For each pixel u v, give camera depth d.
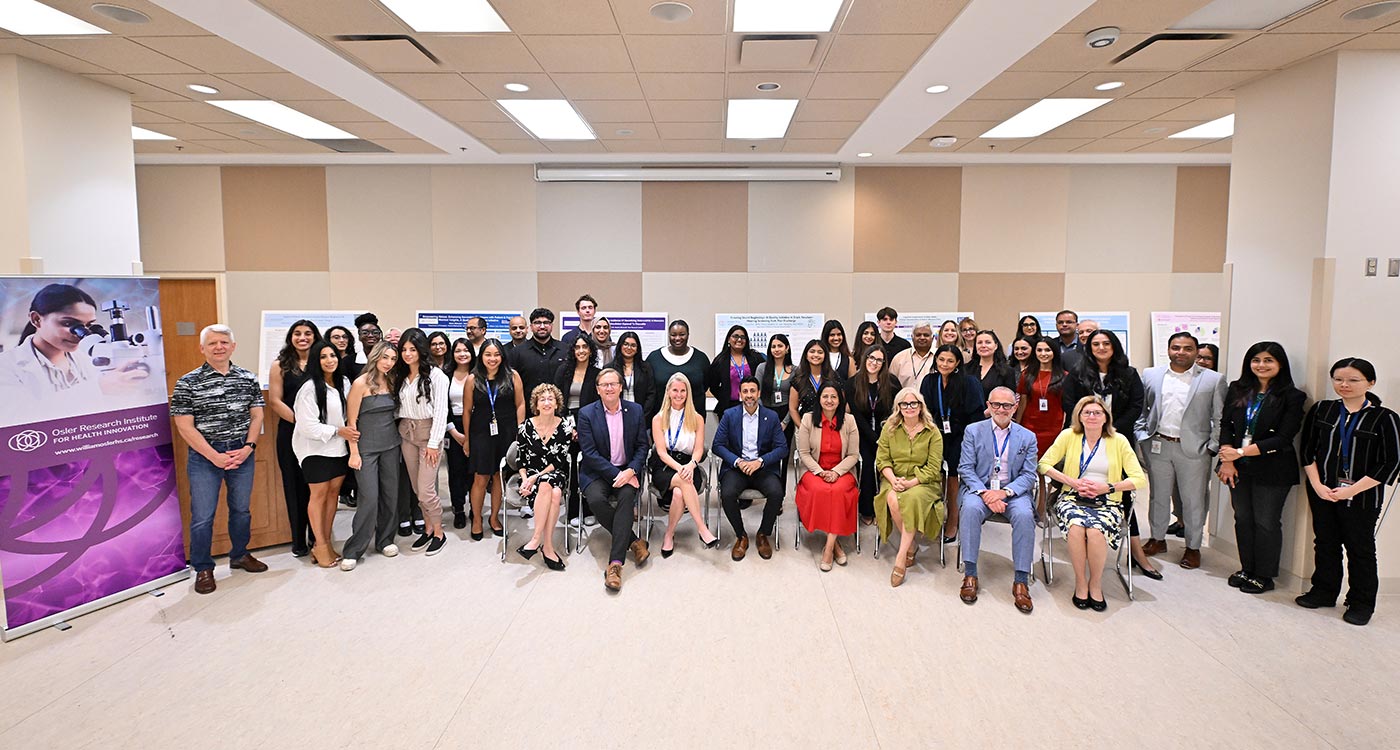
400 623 3.53
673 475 4.57
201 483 3.87
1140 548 4.18
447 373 5.08
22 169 4.23
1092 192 7.71
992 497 3.92
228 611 3.65
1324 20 3.44
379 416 4.28
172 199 7.71
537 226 7.80
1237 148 4.56
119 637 3.37
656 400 5.36
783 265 7.80
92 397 3.64
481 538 4.82
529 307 7.87
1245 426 3.93
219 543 4.40
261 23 3.70
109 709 2.78
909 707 2.81
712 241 7.78
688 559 4.44
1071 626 3.52
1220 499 4.56
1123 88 4.79
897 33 3.84
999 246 7.76
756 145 6.79
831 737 2.62
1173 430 4.32
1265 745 2.57
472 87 4.84
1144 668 3.11
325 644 3.31
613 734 2.64
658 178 7.61
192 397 3.82
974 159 7.51
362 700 2.85
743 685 2.97
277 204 7.75
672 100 5.18
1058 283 7.80
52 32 3.82
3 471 3.34
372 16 3.63
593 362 5.21
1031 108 5.40
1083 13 3.52
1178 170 7.70
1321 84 3.92
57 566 3.52
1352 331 3.87
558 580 4.08
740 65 4.38
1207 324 7.76
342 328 4.88
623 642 3.34
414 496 4.88
